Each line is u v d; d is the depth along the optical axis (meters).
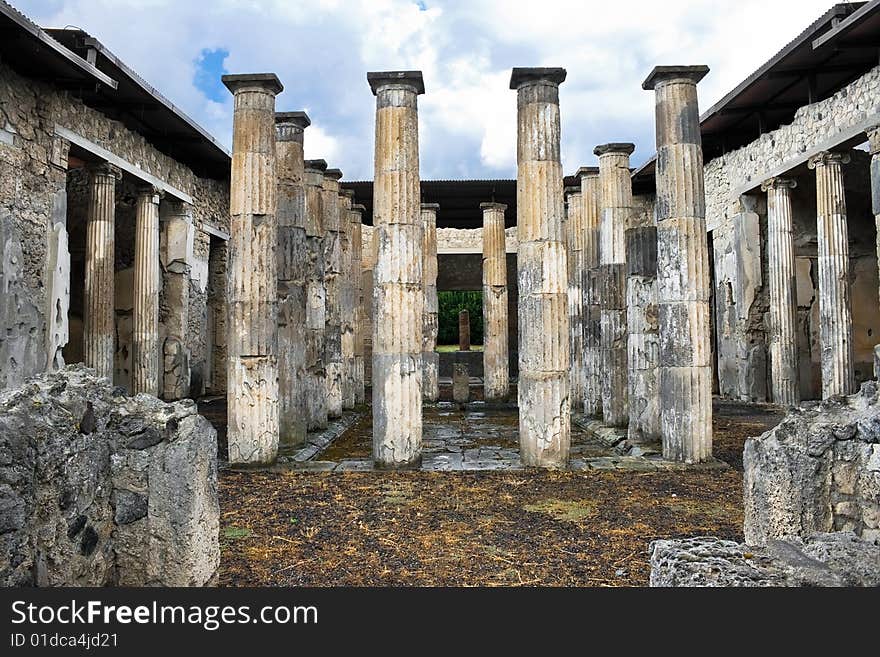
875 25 13.54
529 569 6.08
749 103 18.97
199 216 22.05
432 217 23.28
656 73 11.28
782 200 19.14
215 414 18.61
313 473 10.53
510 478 10.12
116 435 4.72
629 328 13.16
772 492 5.48
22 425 3.82
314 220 15.12
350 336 19.89
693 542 4.28
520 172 11.27
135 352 18.02
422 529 7.41
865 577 3.71
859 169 21.30
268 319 11.09
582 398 19.09
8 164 12.14
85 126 14.67
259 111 11.16
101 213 15.59
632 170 22.88
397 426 10.83
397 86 10.99
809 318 21.45
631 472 10.52
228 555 6.54
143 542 4.70
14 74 12.34
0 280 11.89
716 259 23.20
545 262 11.03
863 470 5.18
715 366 25.48
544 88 11.19
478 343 43.97
